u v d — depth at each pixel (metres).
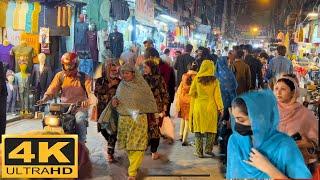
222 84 7.07
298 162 2.27
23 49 10.23
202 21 36.91
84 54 12.51
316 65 16.25
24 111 10.16
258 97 2.31
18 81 10.05
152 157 6.86
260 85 9.36
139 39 17.38
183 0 25.86
